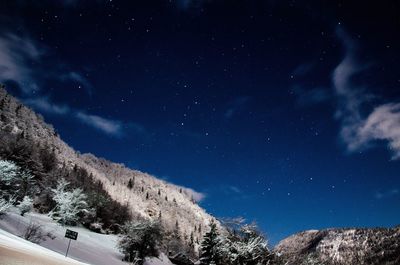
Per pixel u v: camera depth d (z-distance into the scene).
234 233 42.09
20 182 56.72
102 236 76.31
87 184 119.62
